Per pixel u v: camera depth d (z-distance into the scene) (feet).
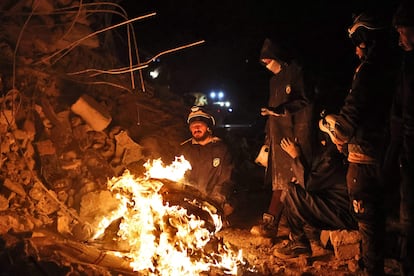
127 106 28.60
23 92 21.03
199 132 23.13
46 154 20.43
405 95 13.34
